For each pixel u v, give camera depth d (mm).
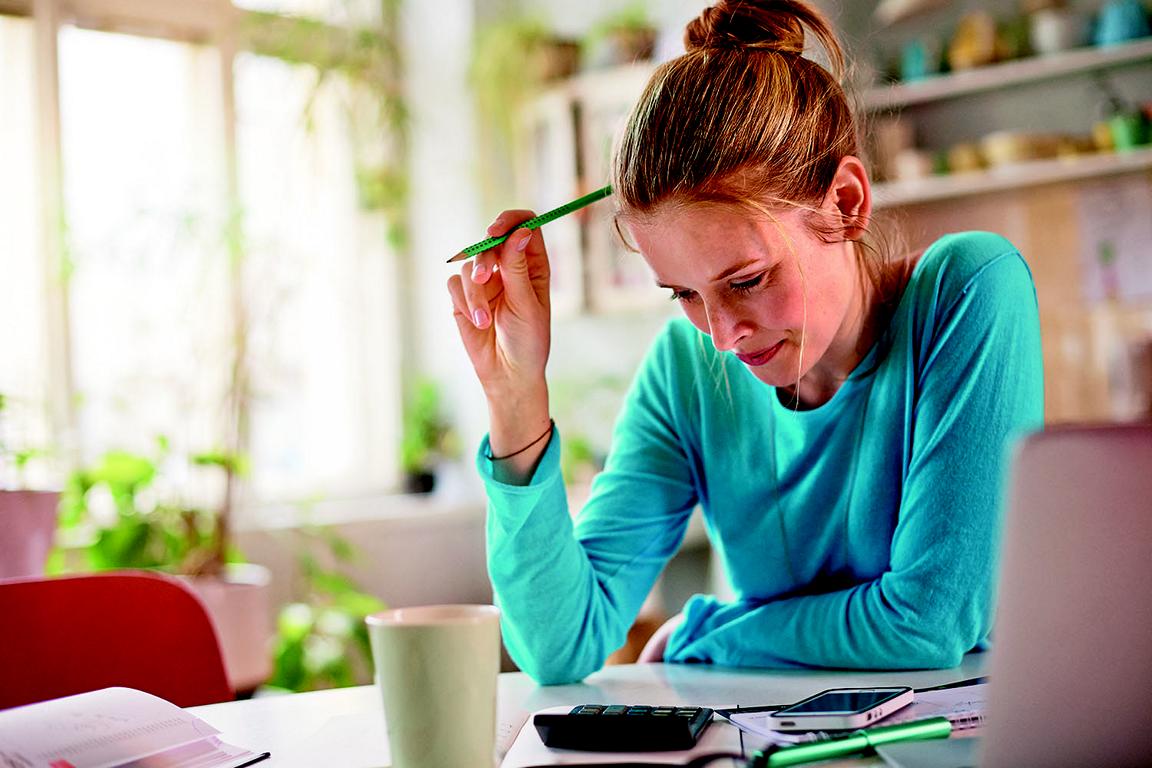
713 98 930
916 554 1012
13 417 2650
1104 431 579
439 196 3619
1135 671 593
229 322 2906
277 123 3266
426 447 3596
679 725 705
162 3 3023
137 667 1147
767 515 1168
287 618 2865
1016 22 3316
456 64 3512
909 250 1243
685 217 918
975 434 1026
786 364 986
